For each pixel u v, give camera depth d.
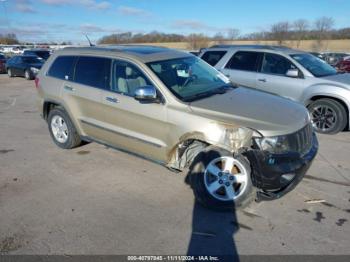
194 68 4.62
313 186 4.11
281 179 3.30
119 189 4.14
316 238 3.07
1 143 6.11
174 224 3.35
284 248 2.94
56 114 5.55
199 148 3.72
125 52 4.49
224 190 3.58
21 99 11.27
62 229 3.29
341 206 3.64
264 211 3.55
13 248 3.01
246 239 3.09
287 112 3.67
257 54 7.36
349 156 5.18
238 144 3.31
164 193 4.01
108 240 3.10
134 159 5.14
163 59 4.39
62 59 5.36
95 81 4.73
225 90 4.34
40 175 4.61
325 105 6.41
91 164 4.97
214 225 3.32
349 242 3.01
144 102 3.94
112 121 4.52
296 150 3.37
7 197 3.98
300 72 6.69
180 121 3.66
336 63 23.20
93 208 3.68
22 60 18.36
